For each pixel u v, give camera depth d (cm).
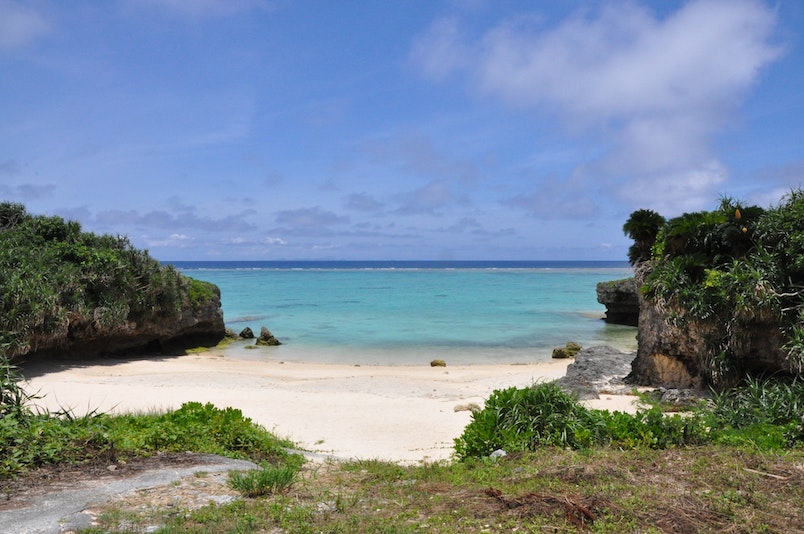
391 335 3506
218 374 2191
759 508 565
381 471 794
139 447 827
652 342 1716
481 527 534
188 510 579
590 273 13788
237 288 7788
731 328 1416
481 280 10044
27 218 2789
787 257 1383
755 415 963
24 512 559
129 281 2650
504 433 893
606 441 873
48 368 2184
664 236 1653
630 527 517
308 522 557
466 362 2667
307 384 1977
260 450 942
